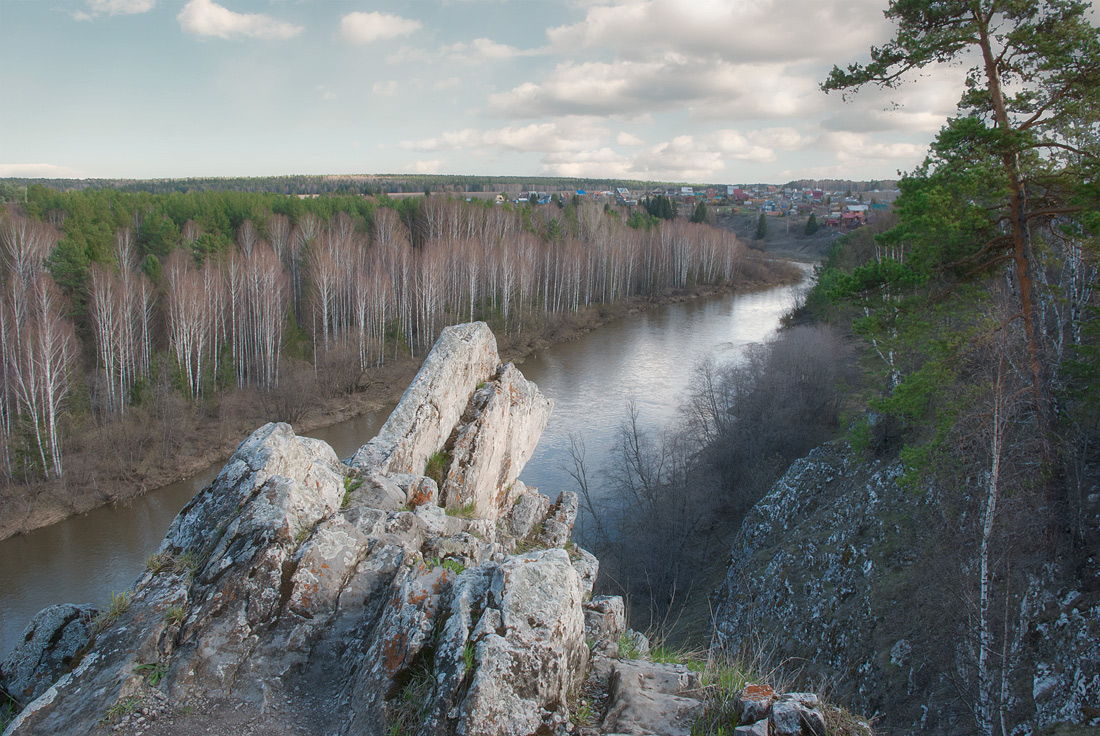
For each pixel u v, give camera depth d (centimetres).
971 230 1741
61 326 4303
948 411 1906
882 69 1764
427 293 6881
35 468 3878
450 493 1302
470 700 566
